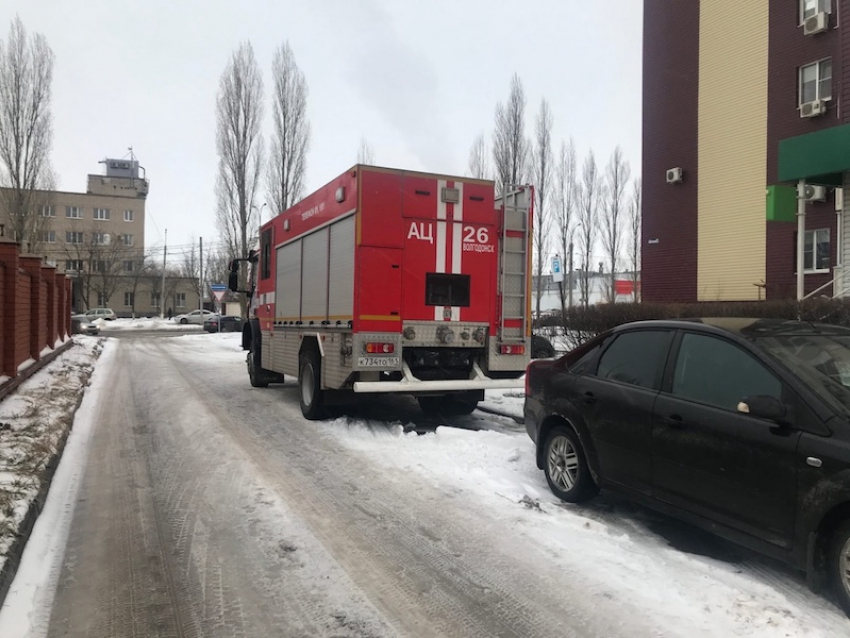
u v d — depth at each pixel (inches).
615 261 1754.4
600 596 144.1
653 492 173.5
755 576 153.4
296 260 398.9
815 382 142.9
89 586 151.3
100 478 243.1
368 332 302.7
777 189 568.7
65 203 2918.3
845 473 125.9
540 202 1357.0
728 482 150.5
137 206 3063.5
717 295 821.9
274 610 139.6
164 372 648.4
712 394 161.8
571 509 204.7
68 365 602.9
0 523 170.2
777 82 750.5
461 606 140.7
